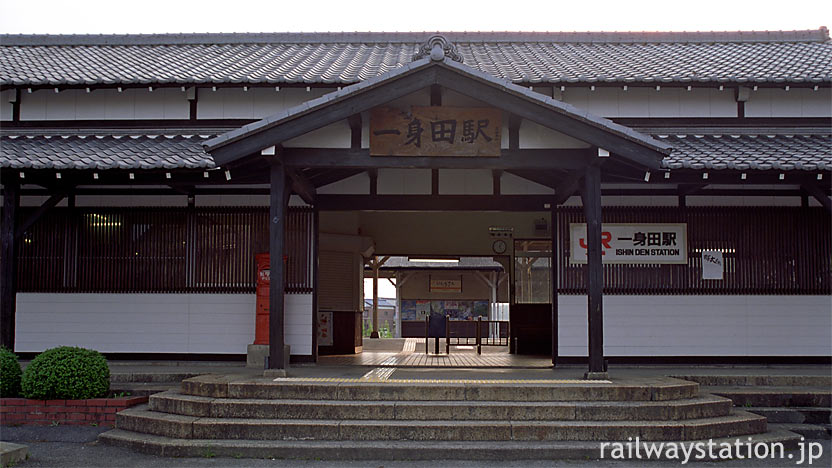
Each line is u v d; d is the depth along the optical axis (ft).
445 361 36.50
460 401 23.08
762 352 33.35
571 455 20.76
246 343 33.53
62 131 35.50
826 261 33.60
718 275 33.60
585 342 33.40
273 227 26.40
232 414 22.67
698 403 23.13
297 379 24.97
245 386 23.72
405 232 47.73
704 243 33.78
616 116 35.86
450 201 34.53
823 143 32.24
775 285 33.60
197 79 34.60
